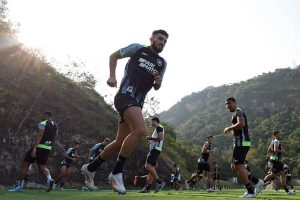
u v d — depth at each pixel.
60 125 18.09
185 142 66.62
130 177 20.86
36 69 20.17
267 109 129.50
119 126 4.75
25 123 15.86
